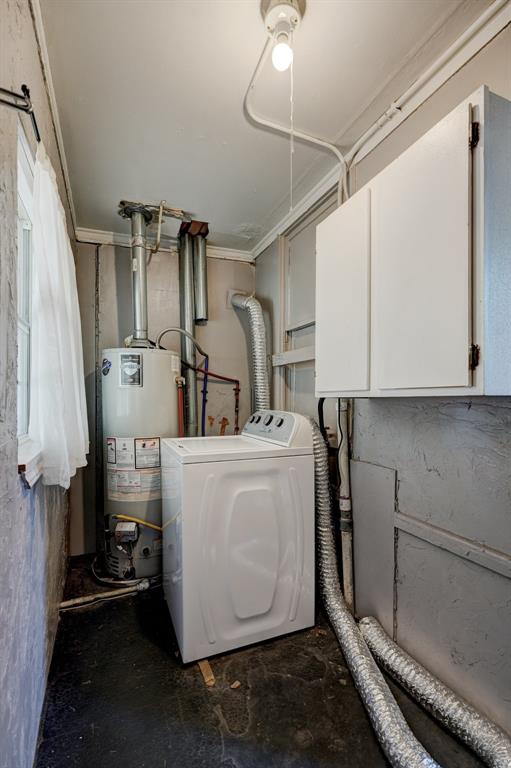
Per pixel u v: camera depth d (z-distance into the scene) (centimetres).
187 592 150
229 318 312
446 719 118
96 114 160
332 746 115
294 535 171
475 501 122
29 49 107
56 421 118
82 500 263
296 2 111
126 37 124
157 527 228
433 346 105
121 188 221
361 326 135
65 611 190
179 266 290
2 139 78
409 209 113
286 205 244
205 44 127
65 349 134
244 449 168
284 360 261
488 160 93
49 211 118
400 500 153
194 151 188
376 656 148
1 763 75
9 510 81
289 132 173
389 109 158
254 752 113
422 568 142
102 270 276
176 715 126
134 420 230
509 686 111
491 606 116
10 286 83
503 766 100
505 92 114
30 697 103
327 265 155
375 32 123
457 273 98
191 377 286
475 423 123
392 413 158
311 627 175
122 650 159
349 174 189
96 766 109
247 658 154
